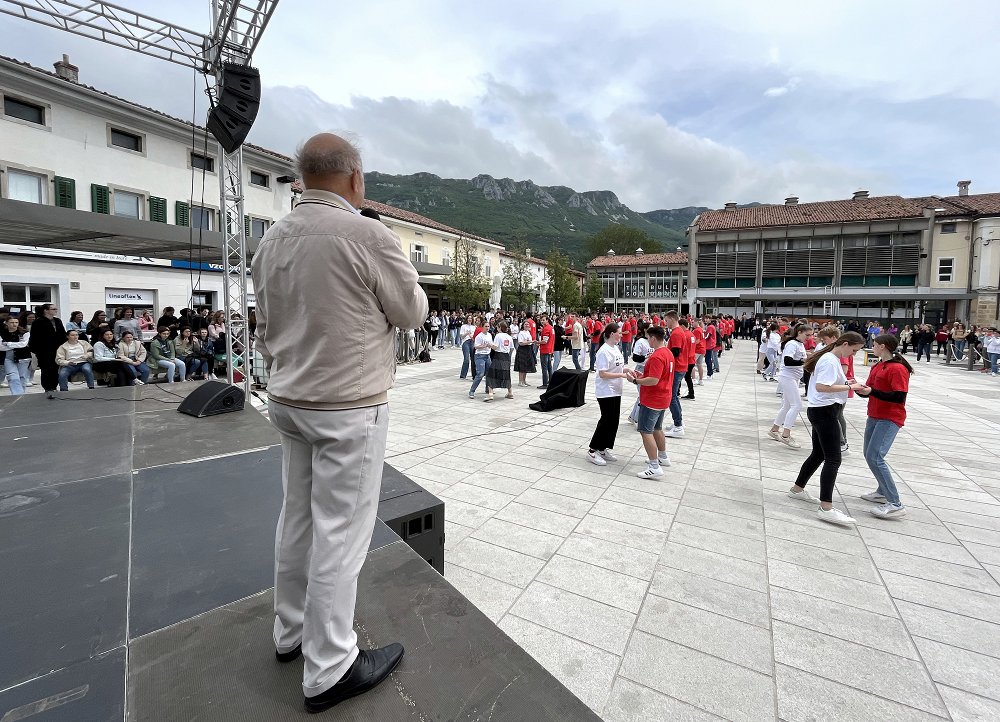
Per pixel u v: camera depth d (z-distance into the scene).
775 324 13.80
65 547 2.40
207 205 19.31
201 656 1.63
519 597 3.02
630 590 3.12
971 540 3.87
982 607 2.99
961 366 18.25
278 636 1.58
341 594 1.40
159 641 1.71
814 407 4.27
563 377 8.79
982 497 4.82
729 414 8.77
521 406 9.11
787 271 31.42
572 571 3.33
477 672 1.59
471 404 9.28
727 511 4.37
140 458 3.81
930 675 2.42
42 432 4.57
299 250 1.32
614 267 51.50
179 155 18.36
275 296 1.37
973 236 27.50
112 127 16.52
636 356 7.86
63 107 15.30
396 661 1.60
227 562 2.27
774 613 2.90
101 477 3.38
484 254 38.66
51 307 8.36
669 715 2.15
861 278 29.64
